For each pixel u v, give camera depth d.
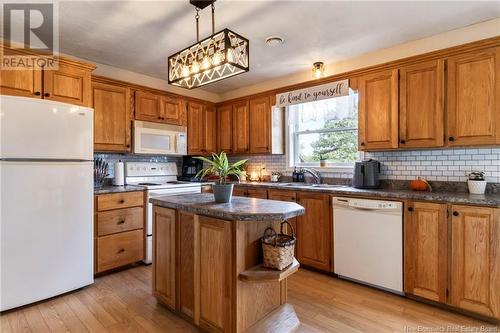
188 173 4.20
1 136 2.08
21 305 2.17
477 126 2.21
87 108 2.55
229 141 4.29
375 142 2.79
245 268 1.76
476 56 2.22
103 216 2.83
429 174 2.72
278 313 1.96
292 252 1.84
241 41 1.84
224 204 1.95
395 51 2.85
